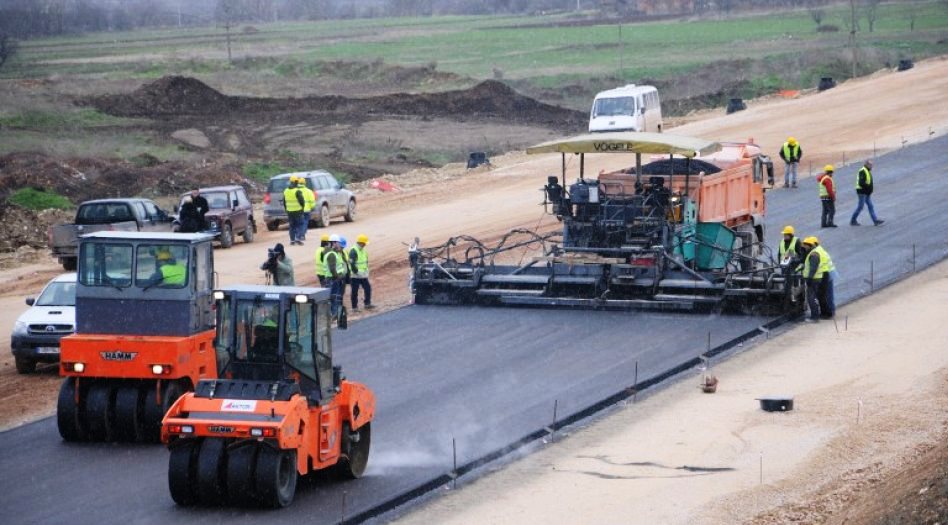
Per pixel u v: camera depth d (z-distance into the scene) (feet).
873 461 81.30
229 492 72.43
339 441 77.66
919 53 485.15
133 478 80.64
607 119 255.50
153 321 89.51
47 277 167.63
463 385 103.24
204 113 360.28
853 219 175.73
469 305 137.18
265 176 265.13
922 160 228.43
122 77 482.28
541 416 93.71
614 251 132.77
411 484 78.64
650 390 100.73
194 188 247.70
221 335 75.66
